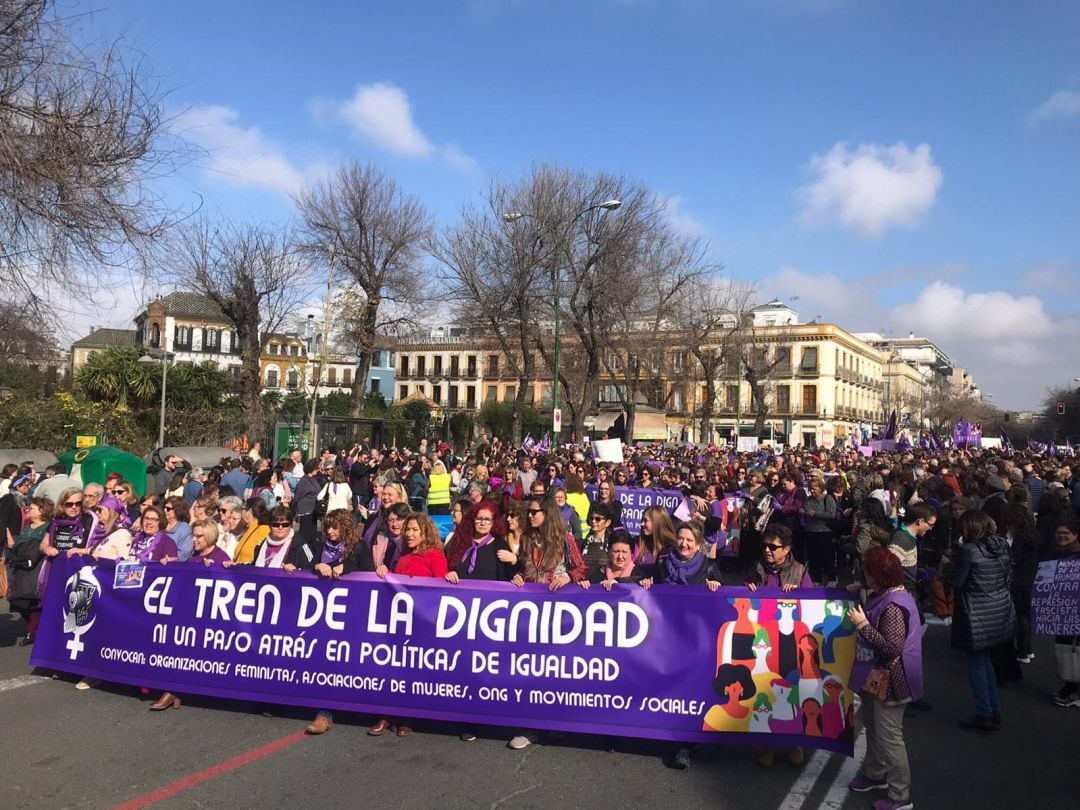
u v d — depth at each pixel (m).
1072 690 6.54
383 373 86.44
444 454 21.23
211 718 5.81
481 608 5.40
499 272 30.02
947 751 5.47
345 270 33.34
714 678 5.05
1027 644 7.84
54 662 6.51
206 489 11.88
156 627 6.07
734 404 77.56
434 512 15.87
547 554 5.74
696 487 12.02
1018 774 5.07
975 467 14.49
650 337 35.47
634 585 5.28
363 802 4.44
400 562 5.73
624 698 5.14
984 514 5.94
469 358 84.38
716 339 51.84
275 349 75.69
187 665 5.93
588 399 31.94
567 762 5.09
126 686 6.57
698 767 5.06
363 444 21.42
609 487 10.96
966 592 5.86
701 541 5.54
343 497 12.88
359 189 32.72
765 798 4.61
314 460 18.16
